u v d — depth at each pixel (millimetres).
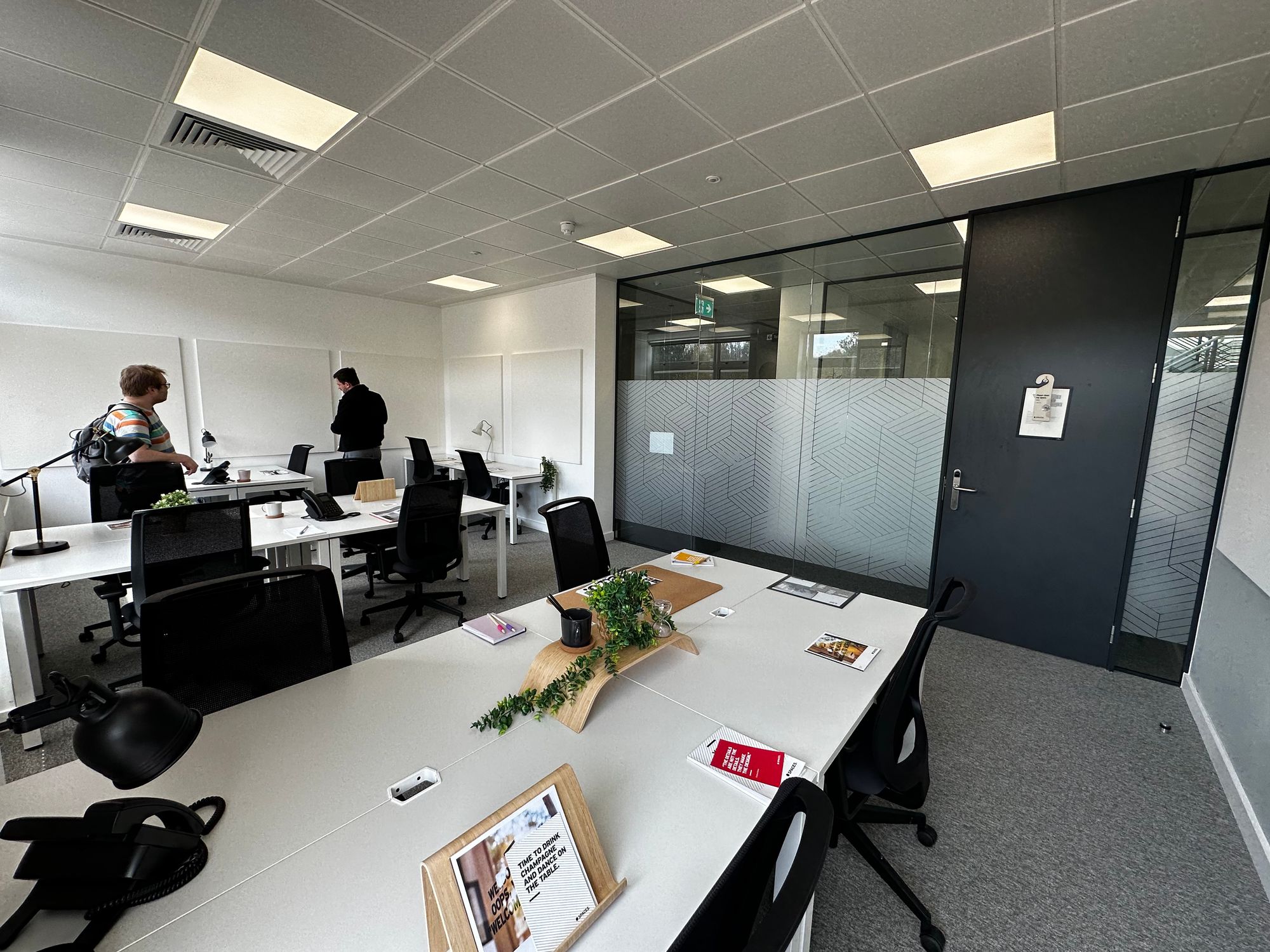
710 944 666
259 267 5016
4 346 4227
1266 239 2463
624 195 3074
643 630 1459
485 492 5602
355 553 3521
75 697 757
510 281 5477
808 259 4043
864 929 1462
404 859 881
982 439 3266
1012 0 1541
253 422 5555
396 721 1268
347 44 1805
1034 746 2289
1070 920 1497
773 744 1214
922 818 1763
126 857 790
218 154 2645
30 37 1773
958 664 3014
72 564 2391
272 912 782
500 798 1022
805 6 1592
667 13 1639
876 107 2117
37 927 738
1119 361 2818
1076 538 3014
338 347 6160
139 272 4781
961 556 3410
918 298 3533
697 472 4965
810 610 2041
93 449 3301
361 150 2574
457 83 2018
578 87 2031
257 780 1056
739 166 2664
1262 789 1760
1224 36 1646
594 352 5332
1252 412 2354
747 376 4516
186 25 1717
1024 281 3049
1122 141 2311
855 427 3896
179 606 1279
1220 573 2506
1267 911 1534
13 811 939
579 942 755
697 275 4777
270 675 1415
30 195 3209
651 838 944
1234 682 2139
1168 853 1737
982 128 2266
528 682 1395
